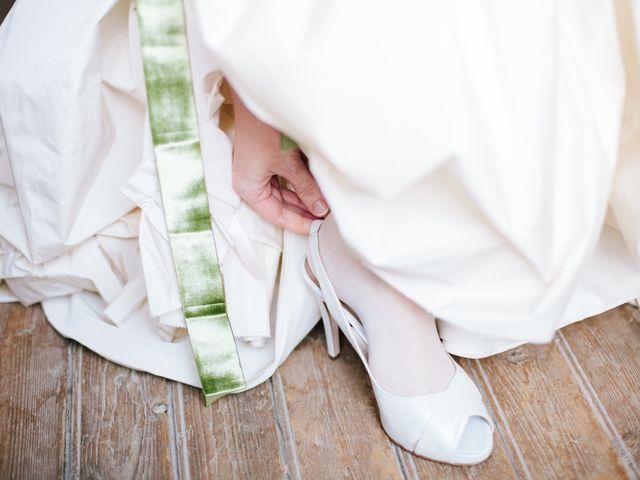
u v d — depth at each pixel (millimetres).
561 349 967
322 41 623
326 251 878
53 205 889
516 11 653
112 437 889
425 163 644
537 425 874
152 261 862
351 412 904
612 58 707
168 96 776
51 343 1018
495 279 742
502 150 655
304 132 656
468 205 687
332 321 929
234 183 847
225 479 837
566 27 693
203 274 851
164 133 793
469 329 768
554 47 668
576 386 918
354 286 863
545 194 677
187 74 769
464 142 638
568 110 690
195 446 875
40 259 953
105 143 907
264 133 776
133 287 981
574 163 697
